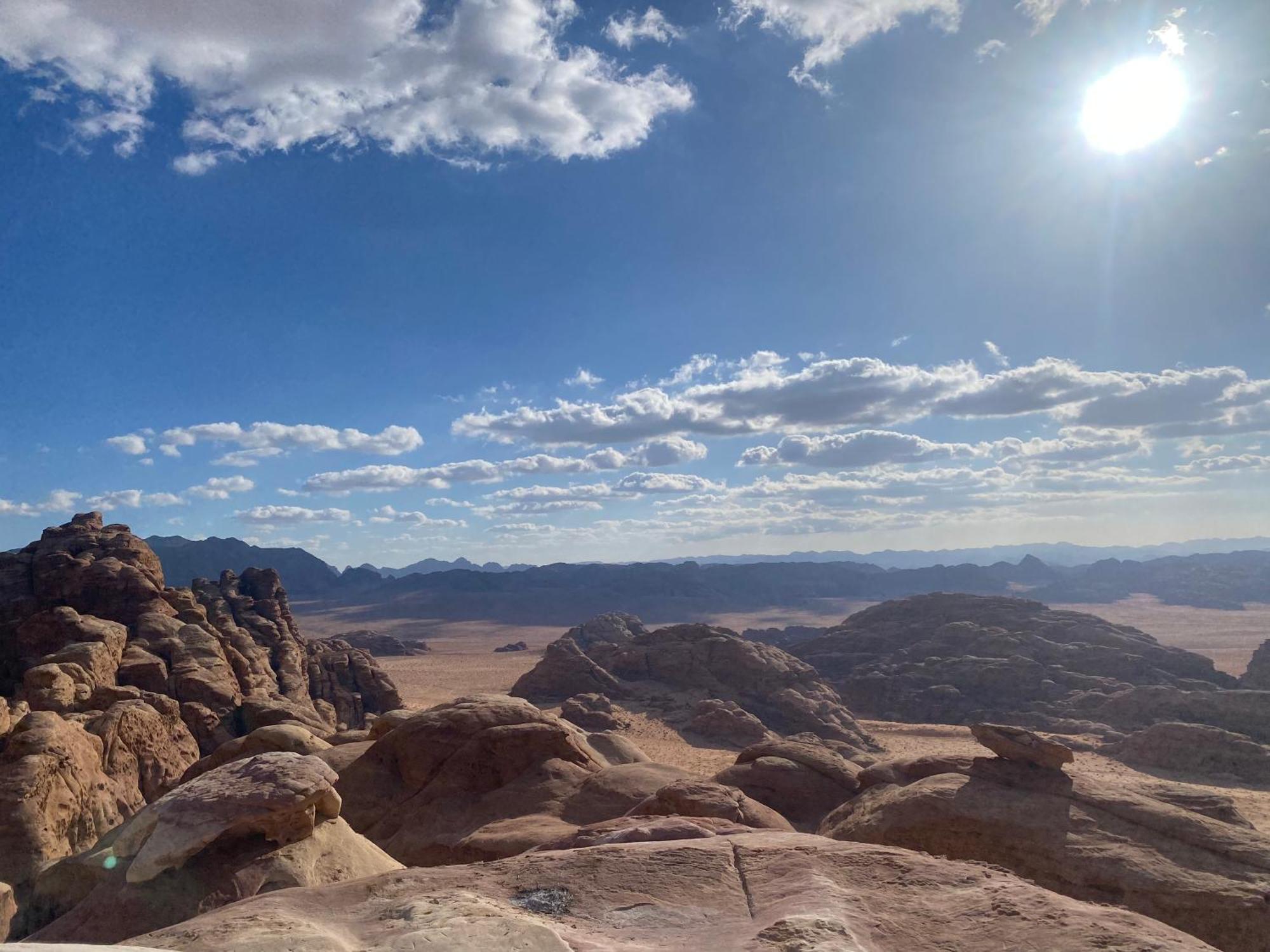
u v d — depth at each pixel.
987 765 22.12
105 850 16.80
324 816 15.43
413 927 8.67
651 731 68.75
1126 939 7.80
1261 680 81.00
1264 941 15.37
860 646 103.00
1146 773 55.34
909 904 9.26
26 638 45.66
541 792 26.42
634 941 8.45
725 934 8.48
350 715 71.81
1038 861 18.06
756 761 29.73
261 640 70.44
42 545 59.56
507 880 10.58
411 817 26.42
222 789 14.40
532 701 83.88
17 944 6.93
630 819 17.22
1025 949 7.84
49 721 26.69
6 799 23.05
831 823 23.20
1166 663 85.69
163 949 7.11
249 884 13.20
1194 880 16.64
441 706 31.39
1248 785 52.75
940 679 85.75
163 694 44.75
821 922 8.16
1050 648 88.38
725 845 11.77
